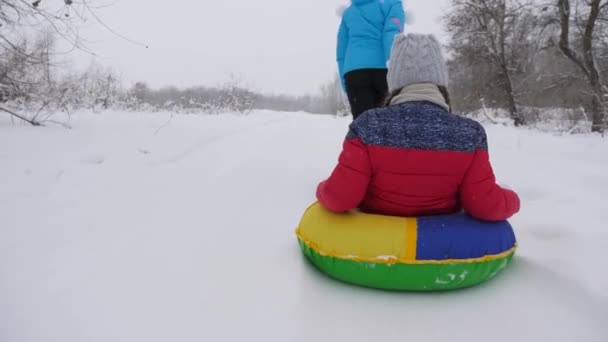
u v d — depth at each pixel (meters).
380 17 3.91
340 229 1.98
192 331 1.57
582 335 1.64
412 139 1.91
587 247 2.43
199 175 3.75
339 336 1.60
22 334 1.50
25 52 5.70
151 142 5.09
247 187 3.42
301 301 1.81
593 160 5.81
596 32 14.24
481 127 1.98
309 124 10.12
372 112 1.99
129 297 1.76
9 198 2.95
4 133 5.03
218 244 2.30
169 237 2.37
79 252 2.15
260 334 1.58
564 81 15.48
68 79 8.12
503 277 2.11
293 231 2.56
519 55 17.44
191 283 1.89
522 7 16.19
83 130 5.67
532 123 15.16
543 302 1.88
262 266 2.08
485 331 1.66
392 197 2.02
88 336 1.51
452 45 18.23
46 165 3.81
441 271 1.87
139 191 3.24
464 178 1.97
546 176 4.41
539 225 2.80
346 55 4.04
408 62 2.09
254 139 6.08
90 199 3.02
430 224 1.95
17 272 1.92
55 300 1.71
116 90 12.30
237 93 17.00
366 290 1.96
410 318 1.74
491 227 2.01
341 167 1.98
